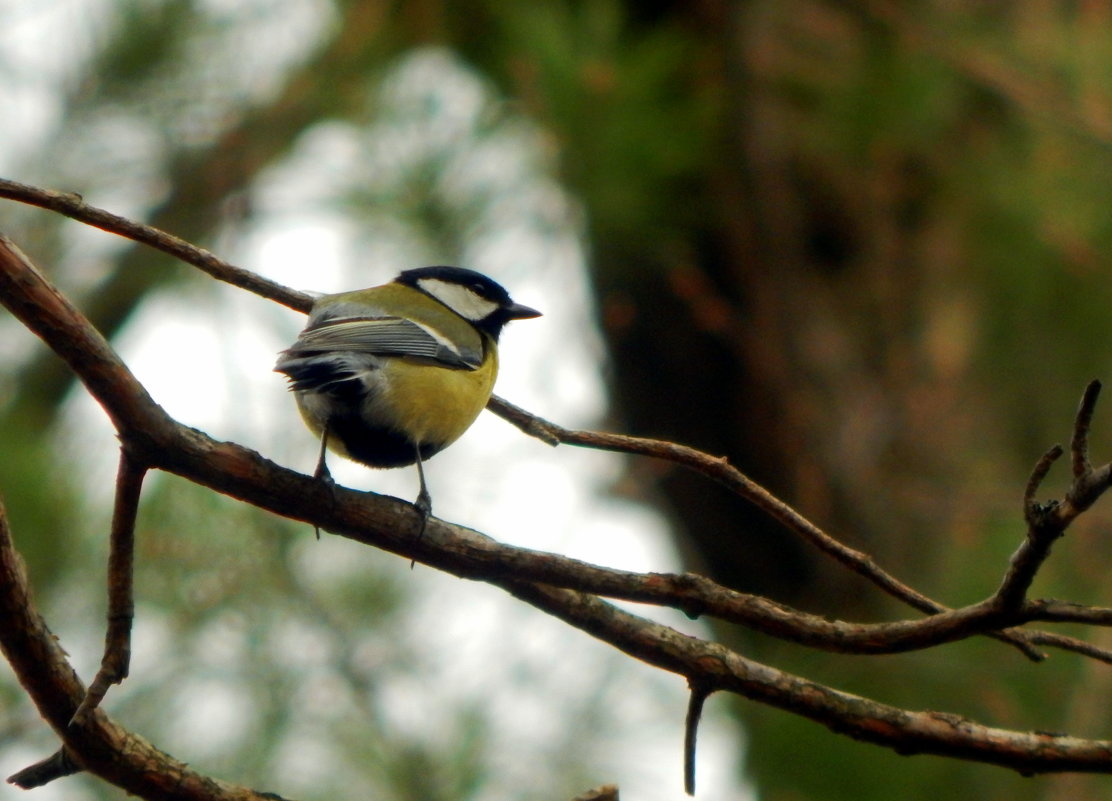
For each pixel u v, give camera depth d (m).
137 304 13.52
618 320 12.60
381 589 9.66
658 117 9.74
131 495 5.21
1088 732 8.86
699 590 5.48
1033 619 4.98
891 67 10.87
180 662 9.49
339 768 9.25
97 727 5.02
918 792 8.58
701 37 11.22
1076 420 4.52
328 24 11.94
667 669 5.58
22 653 4.90
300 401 7.71
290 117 12.23
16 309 4.98
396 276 10.02
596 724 9.52
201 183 12.75
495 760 9.32
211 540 9.53
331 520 5.64
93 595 9.36
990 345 12.52
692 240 12.03
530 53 9.54
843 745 8.61
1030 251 11.30
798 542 13.09
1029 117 11.12
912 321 12.99
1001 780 8.88
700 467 6.07
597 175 9.60
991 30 11.34
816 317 12.91
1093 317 11.49
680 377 13.10
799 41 11.55
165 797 5.12
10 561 4.78
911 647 5.25
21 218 12.05
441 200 10.06
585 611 5.61
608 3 10.09
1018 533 9.74
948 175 11.37
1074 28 11.49
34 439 9.88
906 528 12.36
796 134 11.63
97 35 11.61
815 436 12.65
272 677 9.45
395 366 7.55
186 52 11.78
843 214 12.94
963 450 12.52
